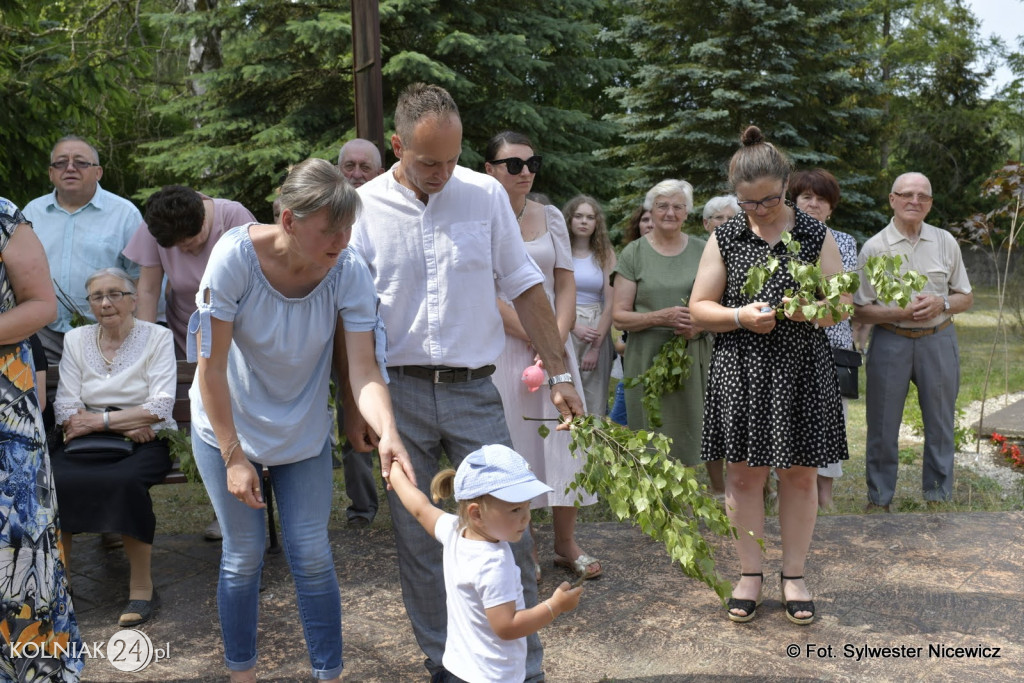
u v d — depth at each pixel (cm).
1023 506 577
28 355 262
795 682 304
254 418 266
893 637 338
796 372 341
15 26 976
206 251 441
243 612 278
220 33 1578
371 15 550
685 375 502
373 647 338
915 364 555
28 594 256
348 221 243
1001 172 736
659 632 344
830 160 1797
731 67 1795
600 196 1900
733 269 350
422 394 292
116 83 1034
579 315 532
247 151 1468
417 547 286
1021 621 349
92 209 491
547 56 1677
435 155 267
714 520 288
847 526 456
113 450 380
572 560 402
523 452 381
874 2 2836
